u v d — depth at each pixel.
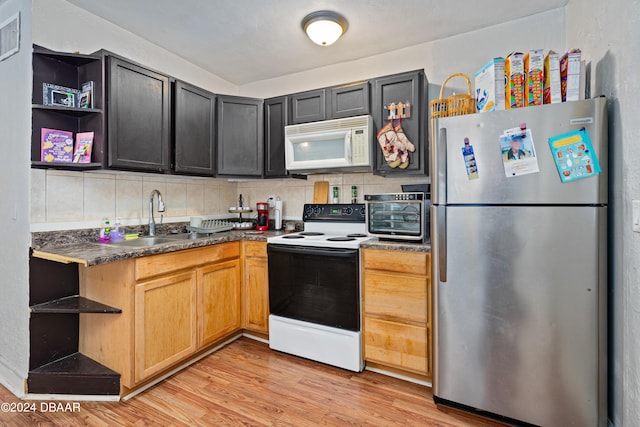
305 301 2.28
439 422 1.65
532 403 1.53
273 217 3.19
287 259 2.33
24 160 1.84
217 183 3.18
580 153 1.40
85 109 1.86
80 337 2.05
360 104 2.45
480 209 1.60
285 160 2.69
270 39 2.49
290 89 3.15
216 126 2.69
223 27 2.31
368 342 2.10
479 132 1.59
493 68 1.66
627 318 1.33
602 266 1.39
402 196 2.07
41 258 1.87
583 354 1.43
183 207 2.82
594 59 1.67
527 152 1.49
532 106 1.48
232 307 2.51
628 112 1.31
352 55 2.76
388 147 2.32
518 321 1.54
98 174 2.17
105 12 2.12
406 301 1.97
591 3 1.72
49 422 1.63
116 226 2.25
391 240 2.22
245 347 2.49
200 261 2.21
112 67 1.95
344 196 2.86
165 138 2.27
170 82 2.33
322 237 2.46
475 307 1.63
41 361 1.90
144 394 1.87
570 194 1.42
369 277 2.09
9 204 1.96
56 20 1.95
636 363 1.26
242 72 3.10
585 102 1.40
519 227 1.52
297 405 1.78
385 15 2.18
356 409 1.75
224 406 1.77
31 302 1.84
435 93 2.53
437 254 1.71
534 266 1.50
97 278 1.93
